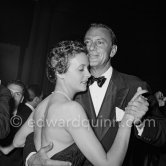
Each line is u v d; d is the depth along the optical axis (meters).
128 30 8.38
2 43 7.44
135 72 8.37
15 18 7.53
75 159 1.48
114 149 1.45
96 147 1.40
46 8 7.80
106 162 1.40
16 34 7.55
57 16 8.03
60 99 1.52
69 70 1.55
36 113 1.67
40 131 1.62
